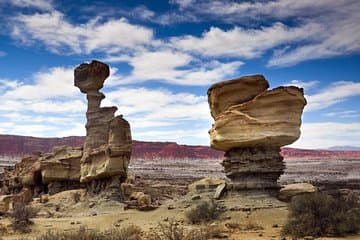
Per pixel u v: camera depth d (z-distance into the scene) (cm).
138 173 12212
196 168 15562
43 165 5475
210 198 3250
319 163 17875
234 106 3103
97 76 4903
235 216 2830
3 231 2830
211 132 3253
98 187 4462
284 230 2398
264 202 2973
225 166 3234
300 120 3064
